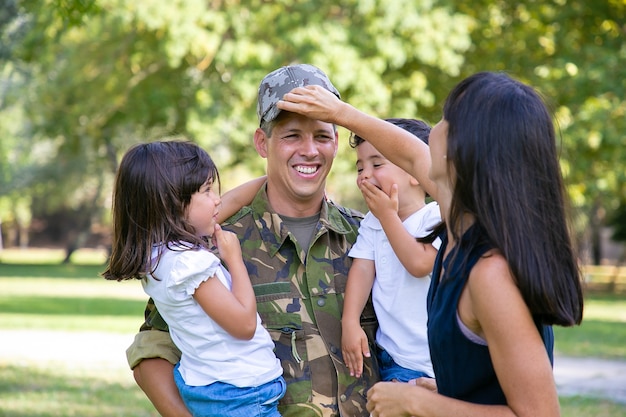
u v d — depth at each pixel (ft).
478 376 8.50
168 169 11.40
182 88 69.15
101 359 41.55
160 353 11.94
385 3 57.62
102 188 144.25
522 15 65.82
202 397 11.29
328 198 13.65
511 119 8.28
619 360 42.50
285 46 60.39
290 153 12.50
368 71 57.52
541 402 7.93
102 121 76.13
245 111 62.59
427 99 62.03
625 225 106.93
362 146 12.87
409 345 12.12
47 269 130.11
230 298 11.16
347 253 12.98
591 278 116.37
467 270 8.29
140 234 11.34
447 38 58.90
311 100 11.28
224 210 12.96
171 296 11.19
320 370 12.17
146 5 58.23
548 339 8.66
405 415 8.86
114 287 94.02
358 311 12.37
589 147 61.67
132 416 29.48
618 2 63.26
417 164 10.91
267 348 11.66
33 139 120.06
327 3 61.41
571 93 61.00
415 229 12.51
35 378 36.35
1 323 55.11
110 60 67.46
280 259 12.60
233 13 60.13
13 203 154.40
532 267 8.01
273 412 11.55
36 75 78.74
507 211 8.12
